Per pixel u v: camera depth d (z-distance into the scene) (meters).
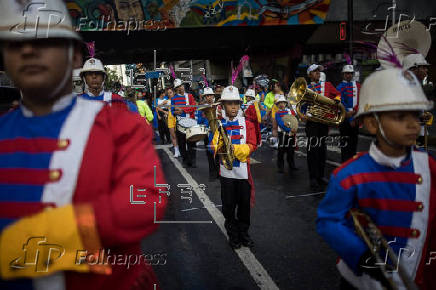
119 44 16.97
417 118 1.46
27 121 1.01
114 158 1.03
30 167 0.96
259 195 5.69
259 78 18.38
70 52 0.98
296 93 5.71
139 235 0.96
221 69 22.48
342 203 1.54
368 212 1.54
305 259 3.37
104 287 1.01
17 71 0.93
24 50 0.90
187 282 3.00
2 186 0.96
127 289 1.08
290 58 20.91
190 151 8.26
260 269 3.20
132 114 1.12
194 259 3.44
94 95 4.28
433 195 1.53
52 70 0.94
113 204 0.92
